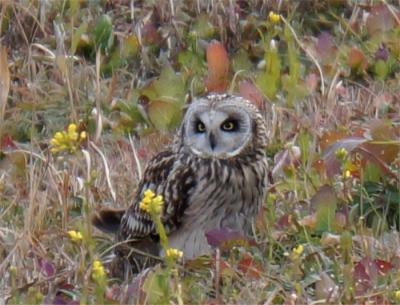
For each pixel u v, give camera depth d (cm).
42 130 1441
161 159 1190
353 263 1095
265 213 1195
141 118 1445
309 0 1625
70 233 1062
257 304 1054
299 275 1101
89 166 1274
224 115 1167
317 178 1259
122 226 1195
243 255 1117
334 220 1178
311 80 1459
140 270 1171
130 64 1559
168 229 1175
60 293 1092
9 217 1235
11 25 1583
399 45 1546
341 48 1545
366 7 1622
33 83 1496
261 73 1480
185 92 1460
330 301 1042
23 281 1113
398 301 1038
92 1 1638
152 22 1594
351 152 1255
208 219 1173
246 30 1584
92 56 1565
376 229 1184
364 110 1433
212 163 1165
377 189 1237
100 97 1461
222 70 1477
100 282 980
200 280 1114
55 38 1572
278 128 1369
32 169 1253
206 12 1605
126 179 1300
